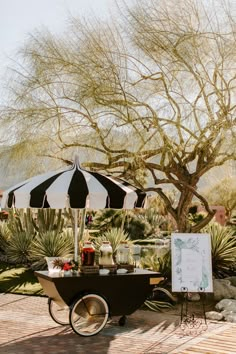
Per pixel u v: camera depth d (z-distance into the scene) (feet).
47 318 26.23
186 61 34.06
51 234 46.47
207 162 36.17
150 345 20.88
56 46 36.11
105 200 26.22
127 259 24.48
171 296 29.12
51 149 37.50
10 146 37.60
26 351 19.90
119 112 34.40
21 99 36.01
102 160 38.37
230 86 34.73
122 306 23.47
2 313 27.58
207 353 19.66
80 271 22.82
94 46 34.47
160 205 71.31
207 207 37.24
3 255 52.19
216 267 37.83
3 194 29.35
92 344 21.02
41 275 23.50
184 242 25.22
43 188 26.05
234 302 28.76
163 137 33.73
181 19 33.94
